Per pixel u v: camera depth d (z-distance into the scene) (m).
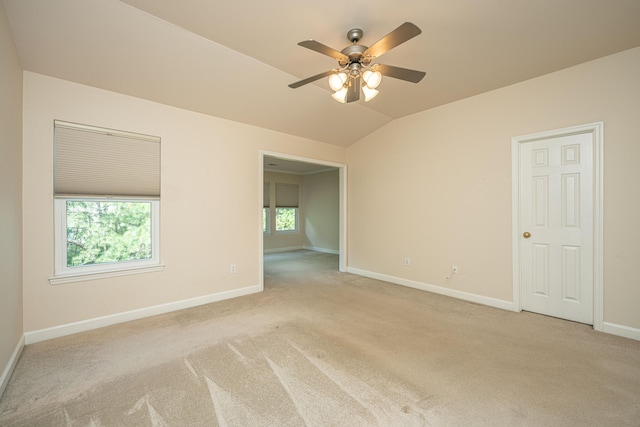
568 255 2.87
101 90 2.71
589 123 2.66
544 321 2.86
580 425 1.48
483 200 3.39
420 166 4.03
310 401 1.67
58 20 2.01
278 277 4.84
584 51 2.50
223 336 2.53
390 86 3.21
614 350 2.26
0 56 1.74
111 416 1.55
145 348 2.30
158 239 3.08
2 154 1.78
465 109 3.54
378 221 4.65
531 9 1.96
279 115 3.74
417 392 1.75
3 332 1.79
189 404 1.65
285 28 2.22
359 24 2.15
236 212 3.71
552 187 2.96
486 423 1.50
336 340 2.46
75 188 2.58
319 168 7.85
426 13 2.01
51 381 1.86
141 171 2.95
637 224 2.44
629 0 1.87
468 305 3.37
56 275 2.50
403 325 2.78
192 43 2.39
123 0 1.93
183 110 3.24
